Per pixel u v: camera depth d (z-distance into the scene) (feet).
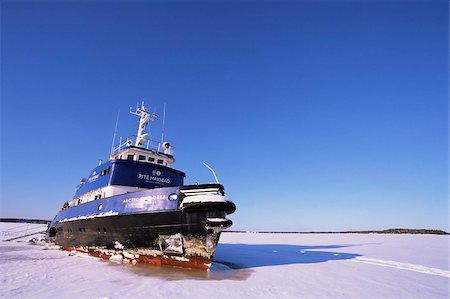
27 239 104.17
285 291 24.30
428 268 37.83
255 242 102.89
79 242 48.60
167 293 22.63
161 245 34.09
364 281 29.09
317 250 66.49
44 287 24.39
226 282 27.25
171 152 54.24
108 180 43.96
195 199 31.09
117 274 30.27
